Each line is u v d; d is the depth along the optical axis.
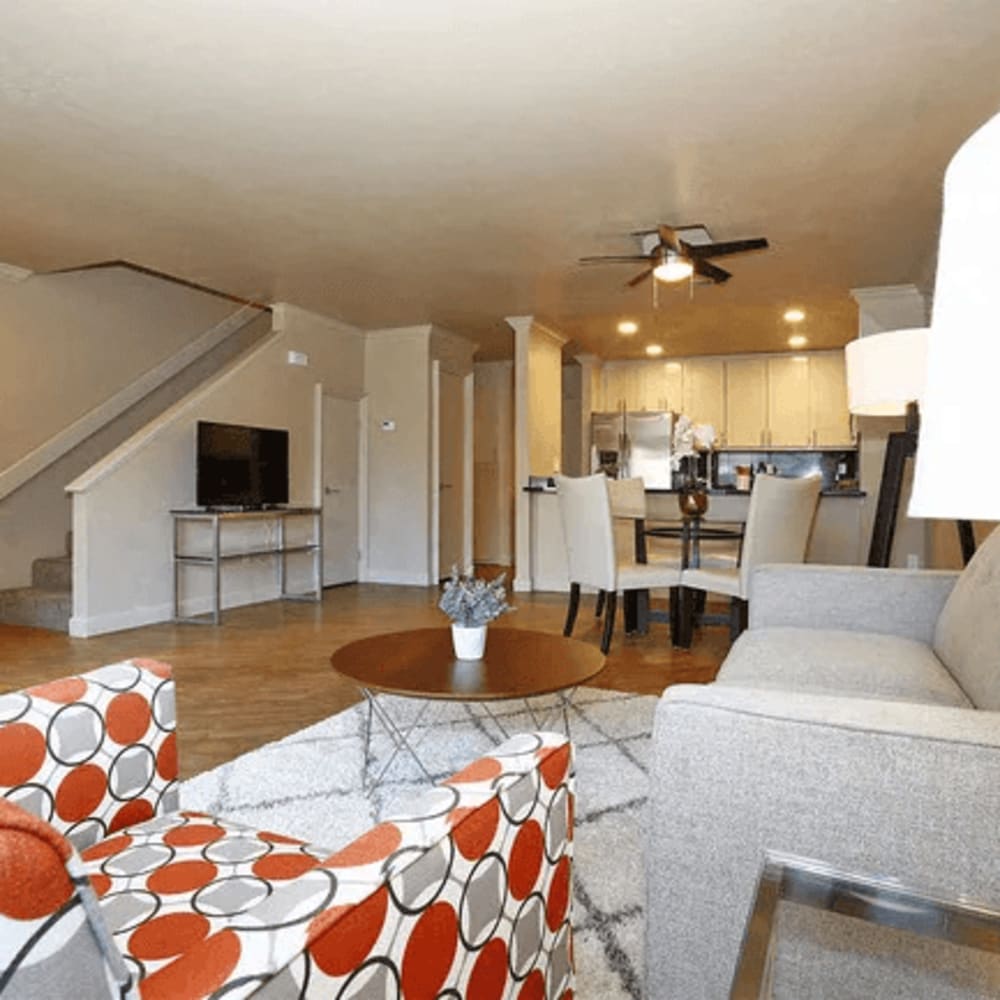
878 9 2.28
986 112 2.92
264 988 0.57
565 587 6.40
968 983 0.96
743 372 8.76
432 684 2.08
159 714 1.28
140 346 5.95
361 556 7.12
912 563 5.53
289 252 4.69
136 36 2.40
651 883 1.11
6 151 3.24
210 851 1.08
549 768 0.98
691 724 1.08
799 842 1.02
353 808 2.11
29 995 0.48
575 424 9.17
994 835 0.93
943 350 0.65
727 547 5.57
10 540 5.07
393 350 7.01
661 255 4.04
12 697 1.10
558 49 2.49
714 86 2.73
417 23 2.35
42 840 0.49
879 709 1.06
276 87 2.72
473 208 3.93
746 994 0.82
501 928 0.87
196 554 5.33
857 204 3.88
